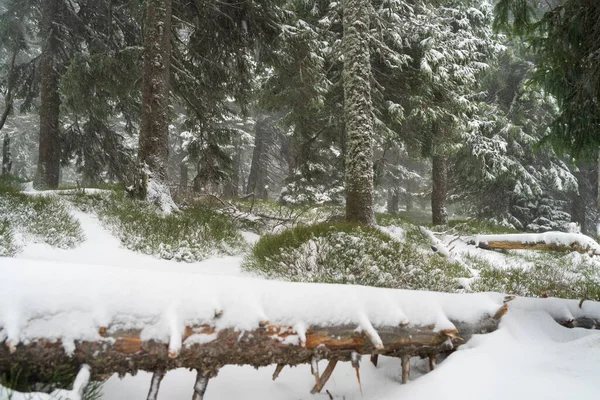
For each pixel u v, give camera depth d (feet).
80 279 5.94
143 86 25.93
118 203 23.79
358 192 25.04
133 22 34.81
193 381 7.65
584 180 59.21
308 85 31.50
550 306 10.00
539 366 6.95
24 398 4.59
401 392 6.93
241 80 33.22
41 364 5.17
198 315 6.09
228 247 21.61
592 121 14.21
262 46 30.53
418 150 40.01
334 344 6.88
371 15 29.07
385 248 18.47
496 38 41.29
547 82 15.28
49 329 5.17
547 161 52.42
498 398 5.83
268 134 79.00
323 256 16.72
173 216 23.15
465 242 33.27
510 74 51.55
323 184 50.88
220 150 35.01
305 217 32.83
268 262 16.99
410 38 33.01
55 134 36.70
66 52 37.91
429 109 33.06
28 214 17.98
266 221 30.09
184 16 30.30
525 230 53.93
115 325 5.54
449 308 8.57
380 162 37.78
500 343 7.98
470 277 19.80
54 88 36.68
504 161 44.50
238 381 7.86
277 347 6.52
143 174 25.02
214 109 35.81
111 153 42.19
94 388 5.79
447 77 32.63
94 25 37.93
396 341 7.40
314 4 34.65
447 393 6.24
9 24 36.86
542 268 21.27
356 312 7.18
